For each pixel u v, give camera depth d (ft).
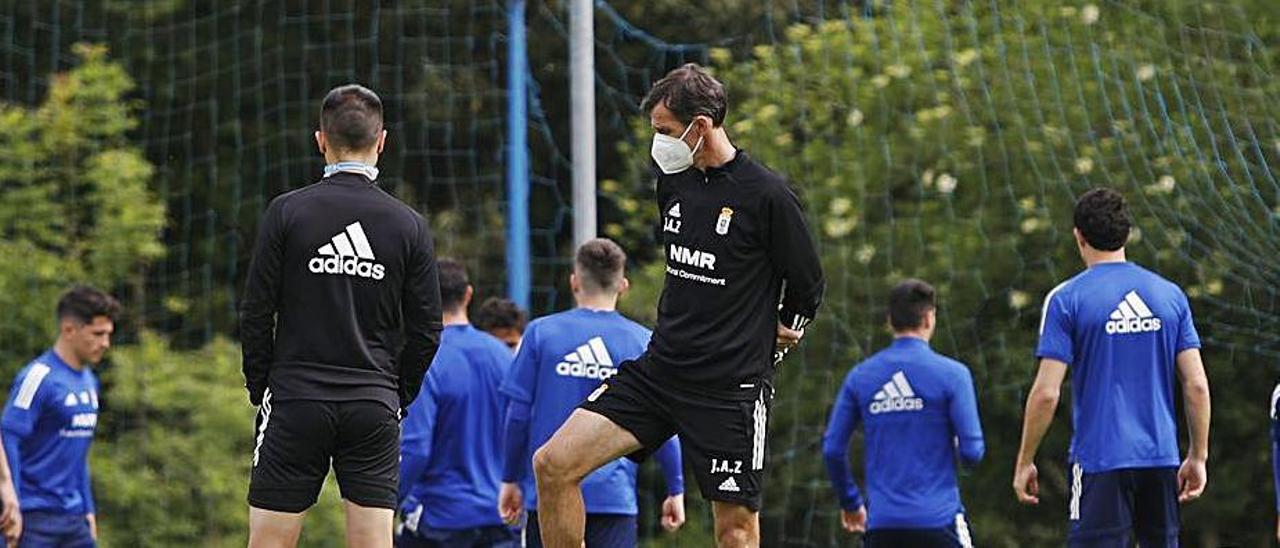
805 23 177.37
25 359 170.60
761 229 69.82
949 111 159.43
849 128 166.20
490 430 101.76
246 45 199.31
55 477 113.09
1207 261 144.15
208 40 198.29
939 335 172.45
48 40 196.54
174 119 198.49
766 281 70.59
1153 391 90.43
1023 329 174.60
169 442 170.30
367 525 72.59
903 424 103.76
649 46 192.75
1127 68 132.77
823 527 184.55
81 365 114.32
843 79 165.68
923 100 161.68
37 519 112.37
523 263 134.31
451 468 101.04
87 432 114.62
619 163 196.24
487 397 101.45
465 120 197.16
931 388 103.30
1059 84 141.38
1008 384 175.11
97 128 178.60
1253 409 175.52
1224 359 172.76
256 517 71.82
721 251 69.97
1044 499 183.73
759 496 71.36
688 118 69.67
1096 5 134.72
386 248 72.13
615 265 93.25
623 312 172.96
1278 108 127.03
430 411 99.09
